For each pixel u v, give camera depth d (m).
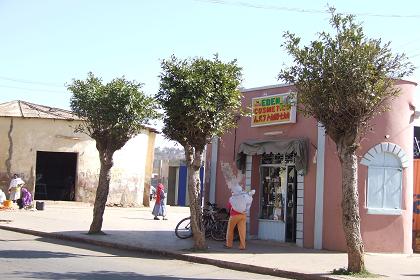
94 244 15.11
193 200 13.77
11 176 28.14
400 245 14.17
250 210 16.45
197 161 13.77
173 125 13.52
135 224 20.27
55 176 31.98
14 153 28.27
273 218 16.23
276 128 15.91
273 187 16.41
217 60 13.38
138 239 15.53
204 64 13.26
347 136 10.53
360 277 10.26
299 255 13.20
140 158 30.91
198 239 13.65
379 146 14.18
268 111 16.00
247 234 16.30
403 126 14.42
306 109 10.94
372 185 14.17
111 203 29.58
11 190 25.77
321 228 14.43
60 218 21.44
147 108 16.06
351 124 10.43
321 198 14.52
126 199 30.11
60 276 9.42
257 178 16.70
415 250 15.03
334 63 10.23
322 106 10.51
